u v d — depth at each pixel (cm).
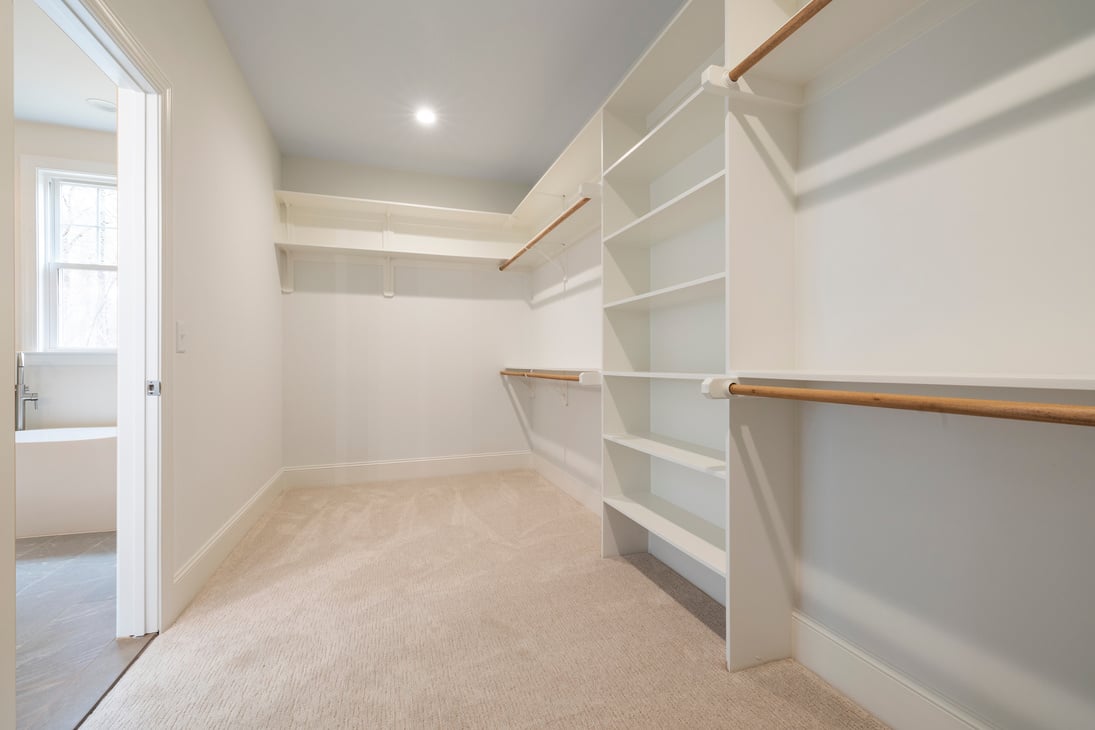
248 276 240
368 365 345
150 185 145
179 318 157
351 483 338
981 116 94
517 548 218
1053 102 84
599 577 188
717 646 141
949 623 100
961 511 98
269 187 287
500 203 379
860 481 119
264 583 181
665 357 202
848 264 121
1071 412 63
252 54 217
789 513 135
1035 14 86
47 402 289
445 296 366
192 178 170
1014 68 89
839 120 124
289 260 322
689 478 189
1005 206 90
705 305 178
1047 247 84
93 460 241
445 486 329
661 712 113
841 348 123
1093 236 78
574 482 299
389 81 240
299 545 220
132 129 144
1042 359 85
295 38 207
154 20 142
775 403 133
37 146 286
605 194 204
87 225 303
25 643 141
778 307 133
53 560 205
